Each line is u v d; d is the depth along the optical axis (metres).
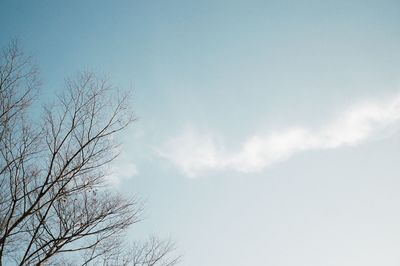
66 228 8.17
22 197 7.59
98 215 8.52
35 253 7.37
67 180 8.28
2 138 8.03
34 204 7.57
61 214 8.30
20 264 7.08
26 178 8.08
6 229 7.15
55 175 8.34
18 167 7.97
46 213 7.60
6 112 8.22
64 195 8.26
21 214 7.77
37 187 7.74
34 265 7.38
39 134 8.46
